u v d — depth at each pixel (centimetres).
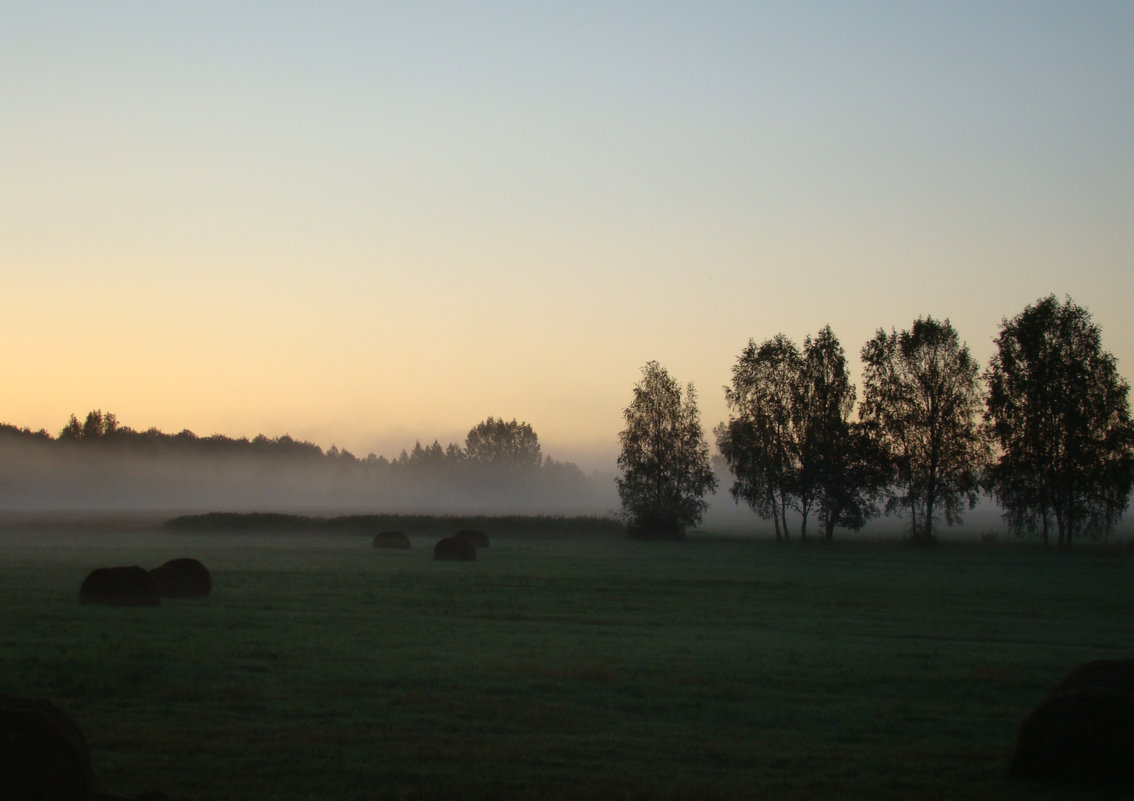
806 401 7744
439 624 2325
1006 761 1182
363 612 2548
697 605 2855
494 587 3309
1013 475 6881
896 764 1162
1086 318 6825
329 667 1717
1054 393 6725
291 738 1234
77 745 957
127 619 2358
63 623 2277
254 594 2992
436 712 1391
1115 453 6606
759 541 7806
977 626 2459
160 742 1205
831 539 7631
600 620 2475
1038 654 2002
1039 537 8375
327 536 7844
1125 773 1064
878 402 7475
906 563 5078
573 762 1146
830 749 1231
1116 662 1187
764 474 7825
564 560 4981
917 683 1659
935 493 7331
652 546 6819
